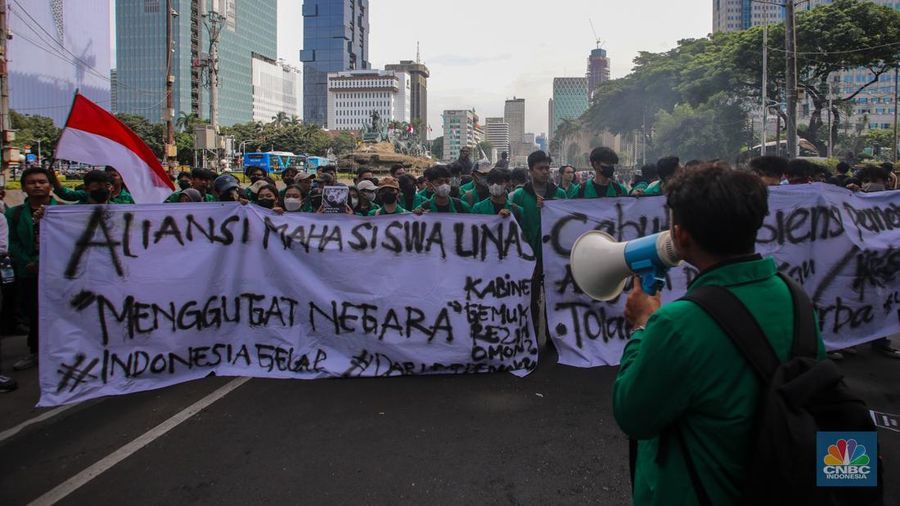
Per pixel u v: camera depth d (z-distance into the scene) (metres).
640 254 1.81
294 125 101.56
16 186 18.55
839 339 5.51
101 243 4.68
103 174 5.50
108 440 3.99
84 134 6.22
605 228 5.50
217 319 5.05
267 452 3.79
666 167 6.72
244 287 5.12
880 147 75.19
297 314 5.15
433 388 4.90
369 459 3.70
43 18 73.88
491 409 4.47
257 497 3.27
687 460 1.56
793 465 1.36
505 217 5.36
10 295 6.90
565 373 5.27
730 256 1.60
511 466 3.62
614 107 64.81
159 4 106.19
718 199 1.55
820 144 49.16
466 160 11.49
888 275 5.59
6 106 17.16
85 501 3.25
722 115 42.44
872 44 36.69
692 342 1.51
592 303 5.41
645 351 1.58
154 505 3.20
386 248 5.22
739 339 1.48
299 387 4.91
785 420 1.39
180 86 107.25
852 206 5.61
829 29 37.19
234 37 121.81
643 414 1.58
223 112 118.62
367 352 5.16
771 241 5.48
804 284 5.50
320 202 7.03
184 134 76.38
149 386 4.79
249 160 59.00
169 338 4.88
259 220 5.15
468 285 5.27
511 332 5.30
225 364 5.08
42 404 4.42
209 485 3.40
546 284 5.46
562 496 3.30
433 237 5.28
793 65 22.30
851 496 1.44
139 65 108.88
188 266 4.95
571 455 3.76
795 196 5.50
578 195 6.78
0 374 5.14
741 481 1.48
